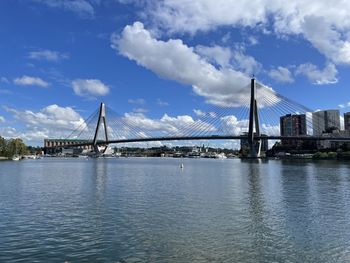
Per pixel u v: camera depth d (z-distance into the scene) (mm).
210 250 28188
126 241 30484
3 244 29750
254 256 26984
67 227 35312
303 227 35469
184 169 142875
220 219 38875
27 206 47312
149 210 44094
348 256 27172
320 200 52750
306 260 26328
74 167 160250
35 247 28953
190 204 48688
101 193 60781
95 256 26844
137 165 187875
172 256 26828
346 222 37750
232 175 105500
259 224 36562
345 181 83875
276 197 55844
